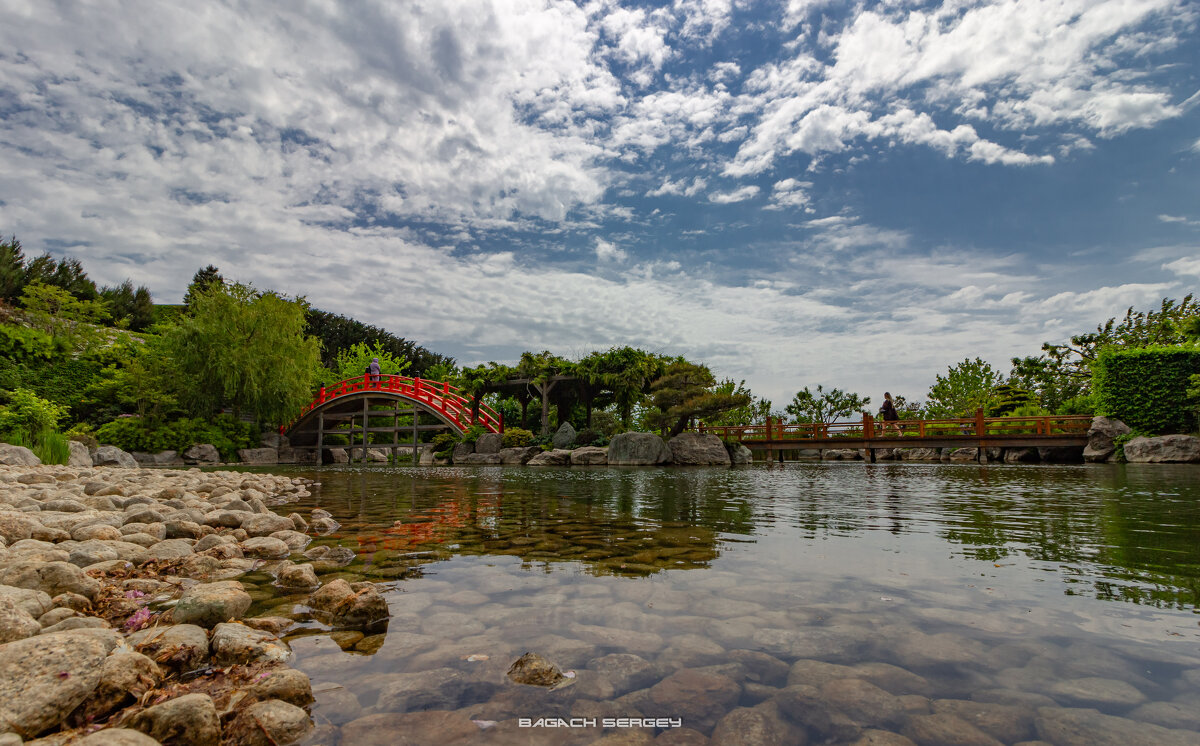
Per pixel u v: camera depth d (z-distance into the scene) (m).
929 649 2.13
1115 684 1.82
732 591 2.96
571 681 1.91
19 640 1.91
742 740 1.52
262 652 2.14
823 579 3.19
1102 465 17.12
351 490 9.84
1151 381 19.80
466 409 28.53
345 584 2.91
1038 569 3.37
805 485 10.25
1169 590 2.89
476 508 6.96
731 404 21.48
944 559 3.68
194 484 9.13
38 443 15.41
